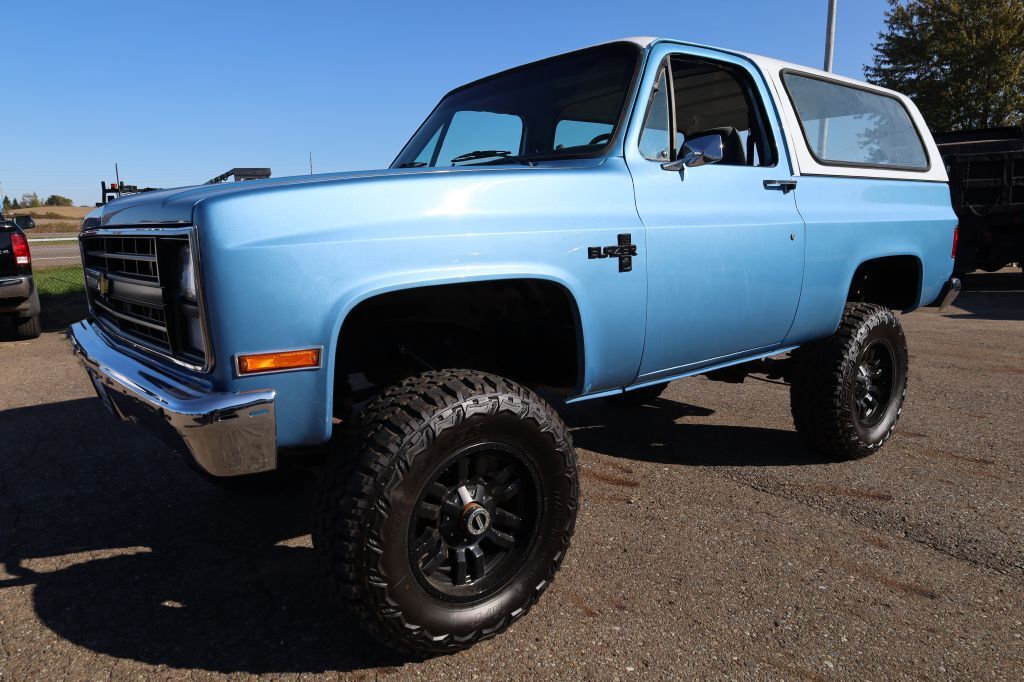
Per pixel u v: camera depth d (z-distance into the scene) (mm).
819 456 3980
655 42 2955
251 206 1933
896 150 4145
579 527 3078
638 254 2658
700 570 2703
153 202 2238
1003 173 11039
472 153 3416
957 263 11695
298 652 2221
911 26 23141
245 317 1904
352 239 2018
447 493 2113
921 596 2520
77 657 2203
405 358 2730
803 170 3463
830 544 2912
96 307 2986
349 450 2006
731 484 3568
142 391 2092
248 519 3195
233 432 1874
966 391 5406
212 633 2324
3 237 7504
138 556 2854
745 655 2188
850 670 2113
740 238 3037
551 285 2492
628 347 2725
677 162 2865
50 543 2969
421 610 2033
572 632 2312
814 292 3434
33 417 4746
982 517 3162
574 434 4395
